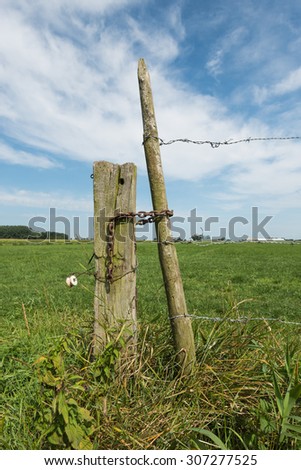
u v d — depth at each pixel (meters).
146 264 20.62
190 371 3.37
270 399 3.15
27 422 2.96
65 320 5.49
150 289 11.43
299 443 2.76
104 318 3.52
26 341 4.74
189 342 3.43
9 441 2.81
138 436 2.75
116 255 3.51
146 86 3.50
